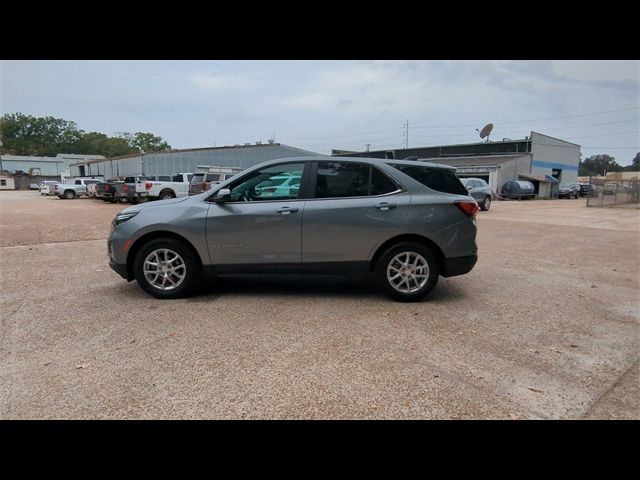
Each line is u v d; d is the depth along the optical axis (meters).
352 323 4.01
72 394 2.68
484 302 4.80
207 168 29.86
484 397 2.72
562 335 3.80
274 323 3.97
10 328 3.78
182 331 3.75
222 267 4.65
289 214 4.53
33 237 9.70
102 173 49.41
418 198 4.60
